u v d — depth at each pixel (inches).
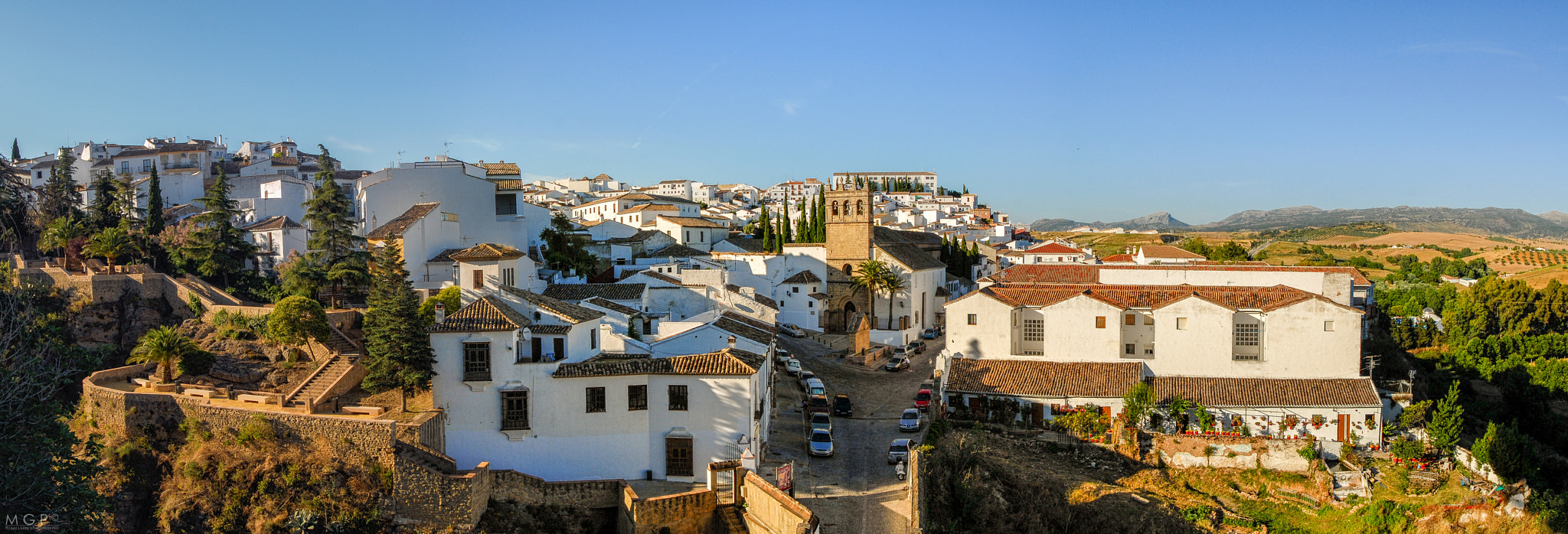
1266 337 2652.6
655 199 6589.6
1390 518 2201.0
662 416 2112.5
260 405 2214.6
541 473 2089.1
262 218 4618.6
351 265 3250.5
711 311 2928.2
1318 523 2229.3
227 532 2039.9
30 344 1589.6
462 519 1902.1
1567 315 4579.2
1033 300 2876.5
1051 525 2145.7
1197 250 6195.9
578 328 2186.3
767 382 2445.9
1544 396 3289.9
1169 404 2541.8
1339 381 2581.2
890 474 2153.1
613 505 2009.1
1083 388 2637.8
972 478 2169.0
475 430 2097.7
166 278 3284.9
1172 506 2242.9
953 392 2704.2
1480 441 2404.0
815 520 1587.1
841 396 2851.9
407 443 1982.0
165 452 2251.5
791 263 4547.2
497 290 2477.9
